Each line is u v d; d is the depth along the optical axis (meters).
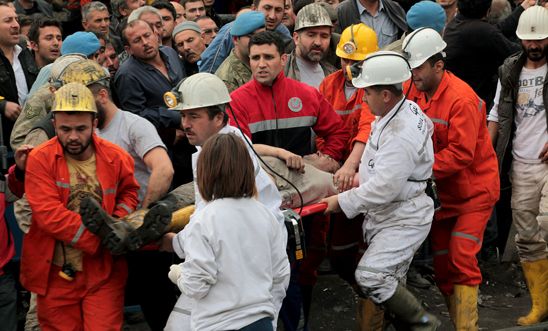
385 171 4.99
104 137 5.20
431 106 5.50
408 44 5.43
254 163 4.66
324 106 5.88
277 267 4.19
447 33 7.33
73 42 6.64
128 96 6.46
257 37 5.59
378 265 5.14
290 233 4.76
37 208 4.64
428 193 5.31
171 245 4.70
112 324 4.85
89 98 4.67
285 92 5.69
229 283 3.98
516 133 6.51
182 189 5.17
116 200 4.94
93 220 4.50
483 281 7.27
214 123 4.68
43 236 4.78
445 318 6.58
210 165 4.00
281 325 6.29
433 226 5.79
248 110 5.60
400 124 5.02
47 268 4.80
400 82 4.99
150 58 6.54
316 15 6.48
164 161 5.15
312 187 5.28
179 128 6.53
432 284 7.17
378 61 5.01
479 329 6.40
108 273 4.84
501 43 7.20
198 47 7.67
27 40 7.68
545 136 6.38
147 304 5.48
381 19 8.02
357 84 5.06
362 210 5.09
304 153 5.79
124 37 6.69
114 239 4.50
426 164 5.17
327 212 5.20
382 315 5.71
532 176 6.43
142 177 5.31
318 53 6.53
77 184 4.77
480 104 5.60
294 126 5.70
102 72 5.17
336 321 6.49
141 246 4.53
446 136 5.48
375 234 5.27
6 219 5.87
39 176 4.67
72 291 4.85
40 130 5.17
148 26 6.53
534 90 6.38
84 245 4.65
